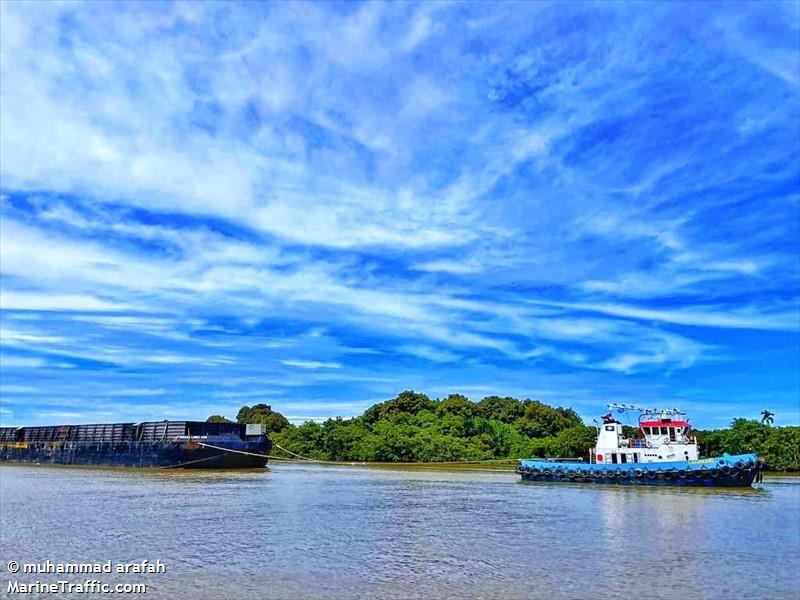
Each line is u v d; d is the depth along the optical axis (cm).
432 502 5153
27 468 10494
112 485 6688
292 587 2353
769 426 10988
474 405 15900
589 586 2389
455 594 2277
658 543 3256
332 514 4334
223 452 9700
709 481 6366
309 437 14700
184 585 2369
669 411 7231
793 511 4522
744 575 2569
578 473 7175
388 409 16062
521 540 3344
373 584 2403
